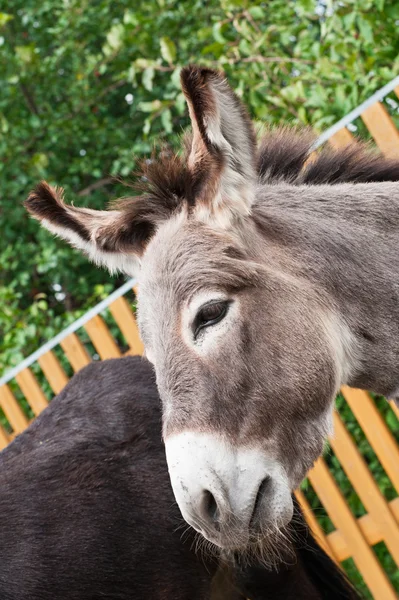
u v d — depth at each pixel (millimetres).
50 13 8164
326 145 2979
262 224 2463
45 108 8000
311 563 3432
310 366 2281
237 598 3393
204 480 2066
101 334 4582
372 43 4430
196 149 2342
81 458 3092
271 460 2207
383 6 4301
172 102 5270
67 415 3277
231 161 2340
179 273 2256
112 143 7699
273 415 2225
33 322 6312
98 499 3010
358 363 2471
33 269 8156
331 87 4805
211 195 2328
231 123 2326
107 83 7973
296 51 4945
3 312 6031
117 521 2996
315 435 2307
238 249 2311
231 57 5512
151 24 6477
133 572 2979
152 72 5297
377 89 4426
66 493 3004
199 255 2270
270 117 4902
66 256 7316
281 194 2600
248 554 3045
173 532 3064
